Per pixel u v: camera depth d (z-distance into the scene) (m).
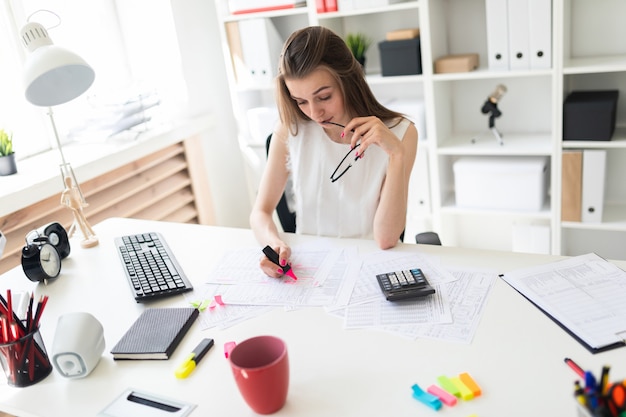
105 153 2.28
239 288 1.26
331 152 1.60
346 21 2.67
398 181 1.39
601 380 0.66
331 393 0.89
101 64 2.67
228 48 2.69
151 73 2.79
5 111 2.27
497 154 2.42
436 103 2.40
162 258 1.43
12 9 2.25
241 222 3.24
